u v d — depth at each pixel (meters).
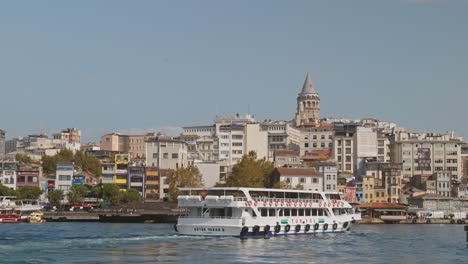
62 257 104.88
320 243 133.88
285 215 145.00
